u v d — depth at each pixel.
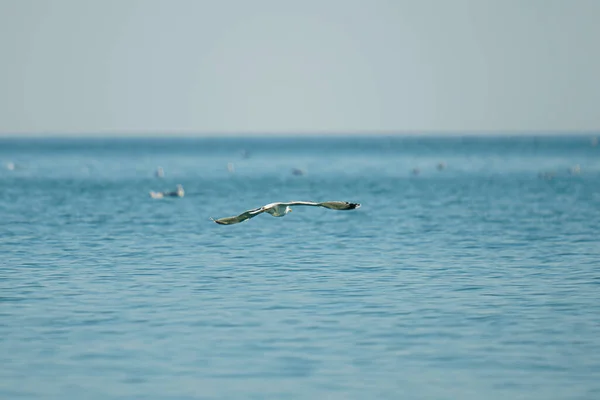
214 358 77.75
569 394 69.06
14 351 80.12
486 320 89.81
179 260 128.12
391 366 75.56
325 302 98.00
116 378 72.94
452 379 72.38
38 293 103.25
